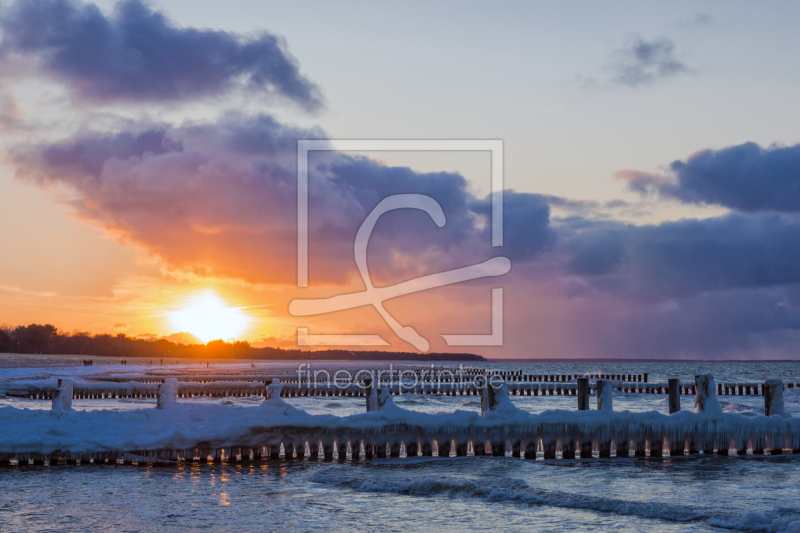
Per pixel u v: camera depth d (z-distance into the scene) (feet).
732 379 392.27
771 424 67.82
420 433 64.59
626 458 65.31
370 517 43.27
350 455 64.03
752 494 50.62
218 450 62.03
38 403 149.28
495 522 41.98
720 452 67.15
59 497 48.52
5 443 58.95
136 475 56.13
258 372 310.86
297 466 60.29
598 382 70.23
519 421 65.51
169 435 61.21
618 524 41.52
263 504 46.68
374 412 64.69
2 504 46.44
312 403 156.46
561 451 65.67
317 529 40.63
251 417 64.44
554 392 193.36
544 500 46.78
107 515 43.70
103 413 72.59
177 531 40.27
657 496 49.90
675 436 66.44
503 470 59.00
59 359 557.74
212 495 49.42
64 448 59.88
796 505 44.73
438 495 49.26
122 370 321.11
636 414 66.64
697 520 42.14
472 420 65.36
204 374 285.02
